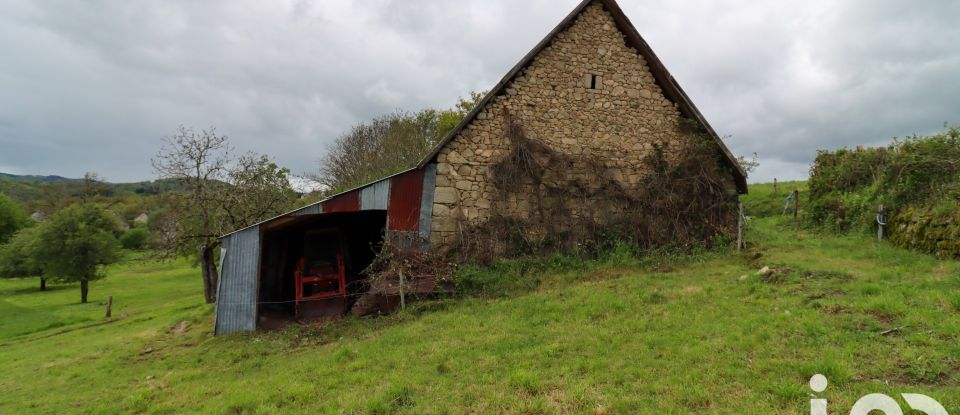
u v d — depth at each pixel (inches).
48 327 804.6
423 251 519.2
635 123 592.4
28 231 1601.9
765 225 731.4
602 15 593.3
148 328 609.3
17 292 1438.2
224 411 265.0
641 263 520.4
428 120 1444.4
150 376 377.1
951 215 410.9
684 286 412.2
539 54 571.8
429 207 530.6
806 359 233.3
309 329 455.2
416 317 439.5
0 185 3440.0
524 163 551.5
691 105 590.9
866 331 257.8
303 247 601.6
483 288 486.0
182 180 871.1
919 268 375.9
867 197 548.1
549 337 322.7
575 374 253.9
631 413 203.8
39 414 317.4
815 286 353.7
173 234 880.3
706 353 256.5
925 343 233.0
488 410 220.4
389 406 236.2
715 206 577.3
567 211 559.8
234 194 872.9
